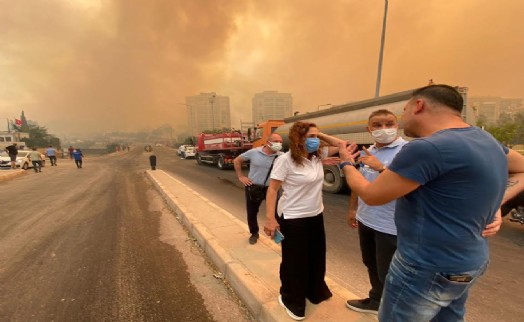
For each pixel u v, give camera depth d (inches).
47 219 246.1
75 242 188.9
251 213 165.8
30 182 503.5
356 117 344.5
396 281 57.8
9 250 175.6
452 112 55.0
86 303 117.5
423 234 52.4
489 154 49.7
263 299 105.7
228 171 659.4
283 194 97.2
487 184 48.5
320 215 99.6
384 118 89.9
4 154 822.5
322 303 102.7
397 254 59.1
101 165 912.9
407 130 61.9
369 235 94.6
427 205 51.6
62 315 109.7
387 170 54.8
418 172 49.8
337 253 167.9
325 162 99.1
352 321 93.0
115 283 133.6
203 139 826.2
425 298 54.0
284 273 98.1
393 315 58.9
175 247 178.7
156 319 106.7
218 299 120.0
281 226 97.3
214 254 154.1
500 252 162.6
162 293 124.7
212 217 222.2
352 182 64.4
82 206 296.8
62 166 893.2
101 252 171.2
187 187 381.4
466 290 56.7
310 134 92.6
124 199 333.4
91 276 140.6
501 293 121.2
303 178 92.4
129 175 595.2
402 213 57.2
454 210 49.3
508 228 199.8
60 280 137.0
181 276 140.3
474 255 51.9
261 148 164.9
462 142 48.8
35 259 161.5
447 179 48.5
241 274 125.2
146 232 209.0
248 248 156.3
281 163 95.5
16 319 107.7
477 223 50.6
